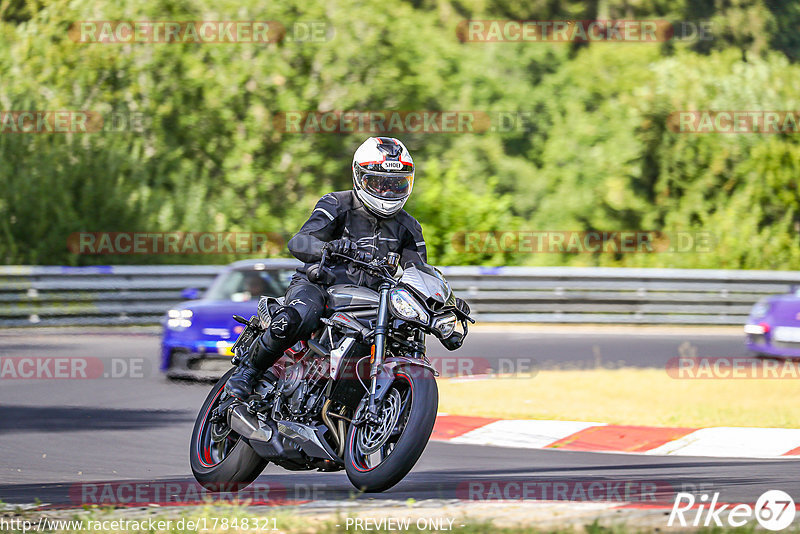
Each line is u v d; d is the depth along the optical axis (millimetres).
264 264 44438
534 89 104188
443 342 20203
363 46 100250
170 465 25984
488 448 29125
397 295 19984
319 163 97750
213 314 40281
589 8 109312
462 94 102250
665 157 98062
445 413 33781
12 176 82625
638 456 27906
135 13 96500
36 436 30312
